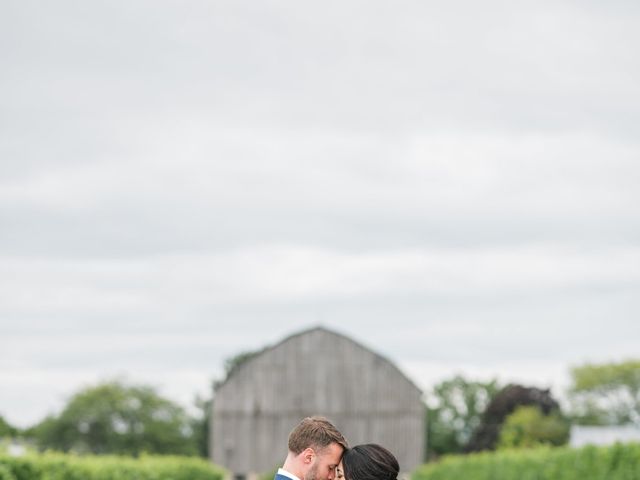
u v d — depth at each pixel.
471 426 87.25
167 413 82.62
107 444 80.12
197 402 85.25
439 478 40.47
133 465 24.45
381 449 7.19
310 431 7.39
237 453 53.00
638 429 61.03
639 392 86.69
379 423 52.88
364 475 7.06
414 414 52.69
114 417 80.88
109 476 21.33
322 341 53.47
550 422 60.41
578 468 23.42
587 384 87.81
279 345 53.53
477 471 33.31
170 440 81.31
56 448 79.69
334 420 52.94
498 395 65.31
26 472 17.12
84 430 80.56
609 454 22.02
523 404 63.91
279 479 7.38
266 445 52.97
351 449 7.27
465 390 88.25
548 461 25.89
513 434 60.16
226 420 53.31
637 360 87.88
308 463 7.35
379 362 53.16
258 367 53.50
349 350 53.38
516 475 28.44
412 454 52.44
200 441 83.56
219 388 53.47
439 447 87.19
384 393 53.00
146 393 82.50
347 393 53.12
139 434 80.44
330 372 53.31
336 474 7.37
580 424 87.25
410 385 52.84
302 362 53.41
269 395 53.28
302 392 53.22
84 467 19.55
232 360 86.25
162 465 27.69
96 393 81.00
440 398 88.50
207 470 35.88
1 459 16.84
